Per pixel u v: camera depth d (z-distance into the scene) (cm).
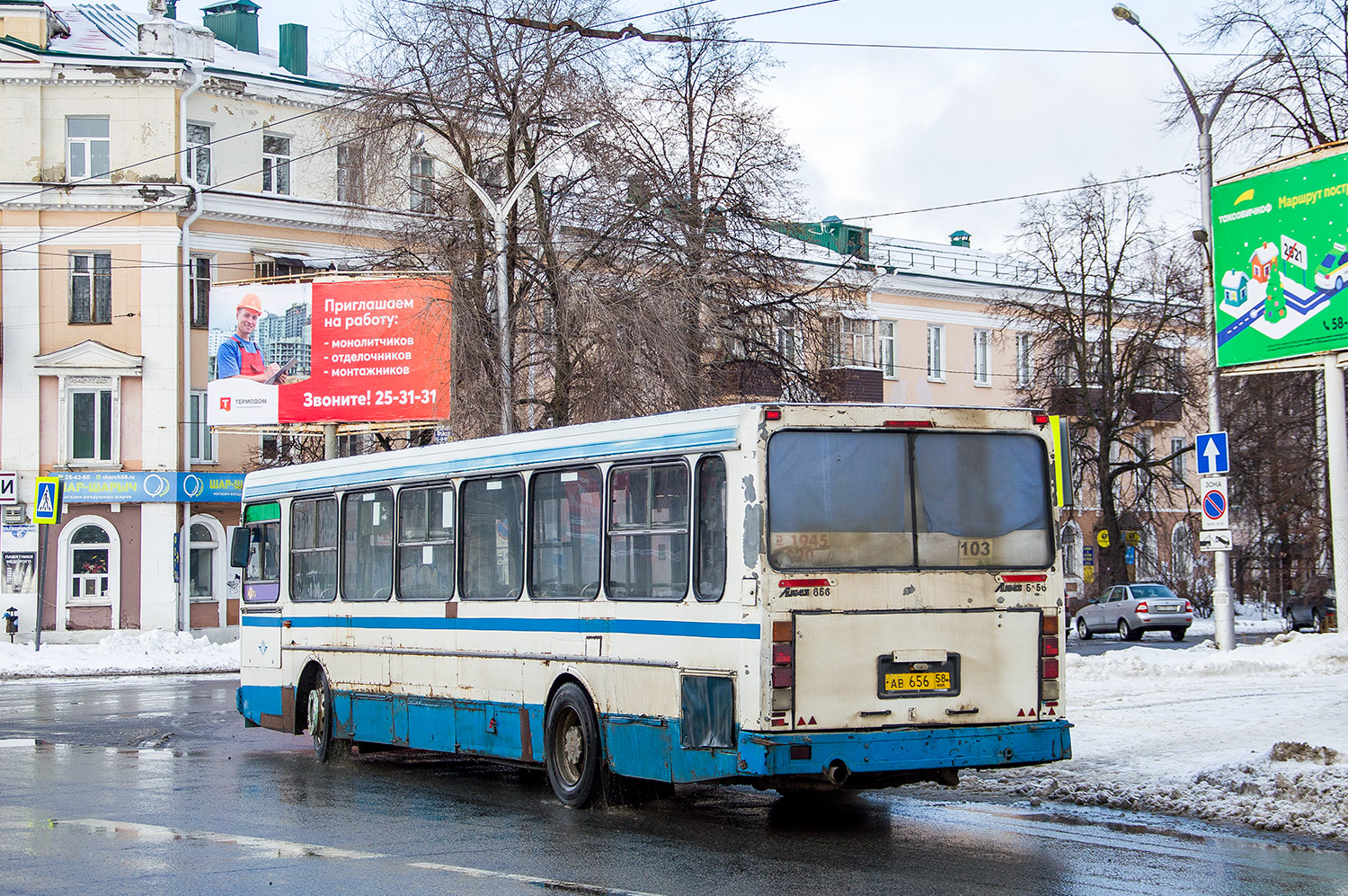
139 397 3906
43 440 3881
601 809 1130
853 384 4884
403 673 1376
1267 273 2197
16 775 1396
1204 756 1262
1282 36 2978
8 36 3928
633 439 1092
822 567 970
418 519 1371
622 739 1082
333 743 1497
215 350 3133
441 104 2922
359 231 3052
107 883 847
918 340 5453
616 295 2841
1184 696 1822
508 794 1248
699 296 2962
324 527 1535
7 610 3816
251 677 1659
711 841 983
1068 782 1170
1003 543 1024
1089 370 4559
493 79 2919
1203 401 4500
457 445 1321
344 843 986
